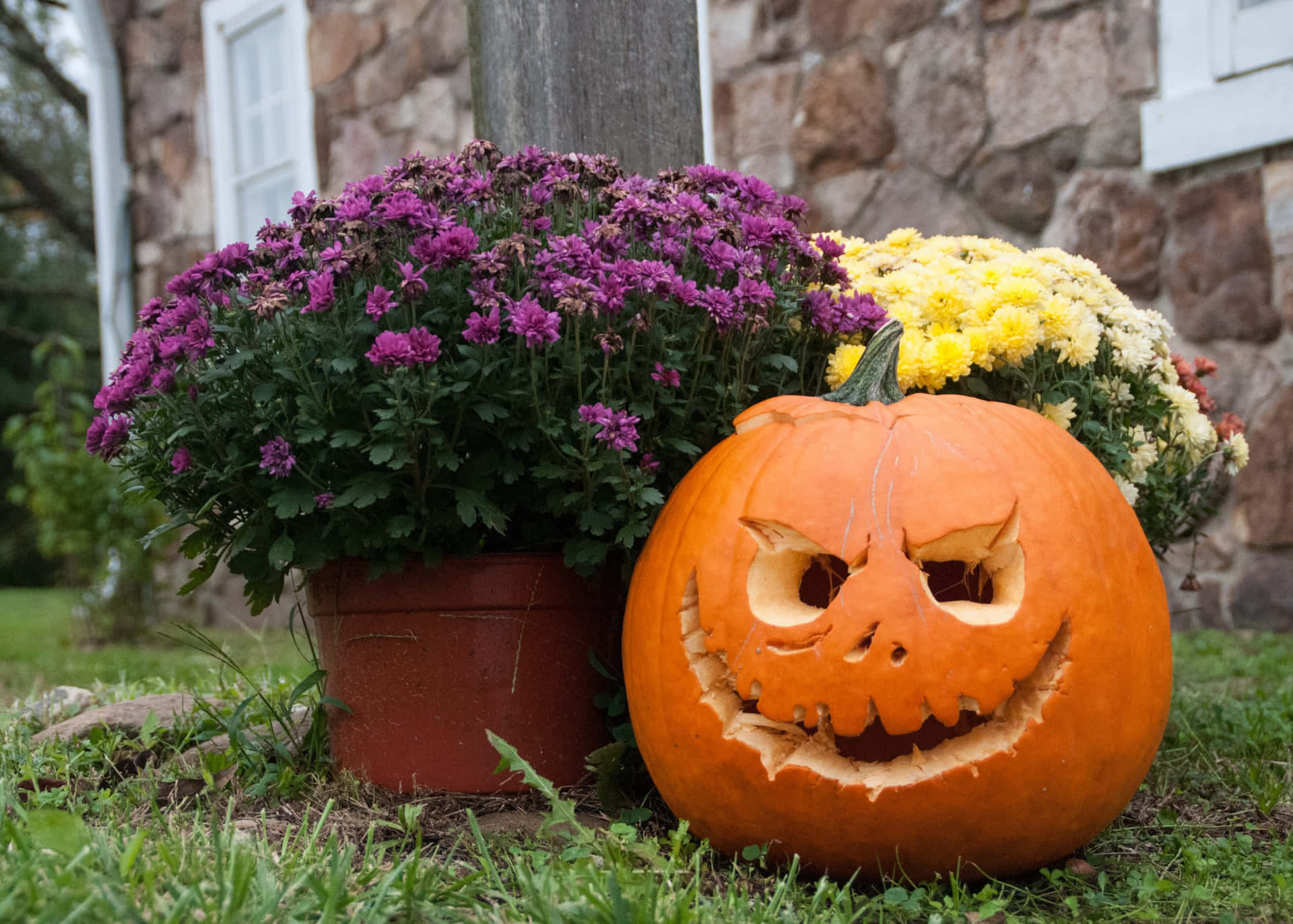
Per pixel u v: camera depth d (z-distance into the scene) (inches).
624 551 92.7
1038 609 70.9
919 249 112.7
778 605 75.3
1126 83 185.5
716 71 229.9
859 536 72.3
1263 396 175.8
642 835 82.9
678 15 123.3
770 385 95.8
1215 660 156.0
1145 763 76.4
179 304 85.4
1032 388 97.3
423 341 77.5
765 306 88.7
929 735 79.0
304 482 86.7
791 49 219.8
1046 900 74.4
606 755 85.6
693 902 65.4
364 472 85.0
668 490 94.7
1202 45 177.3
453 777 89.4
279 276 87.7
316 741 98.4
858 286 103.0
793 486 75.1
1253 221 175.2
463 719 89.2
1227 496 180.7
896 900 70.5
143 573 283.9
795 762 72.9
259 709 113.8
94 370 787.4
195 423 85.7
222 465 88.3
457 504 84.3
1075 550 73.0
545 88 116.3
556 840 80.1
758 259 89.8
